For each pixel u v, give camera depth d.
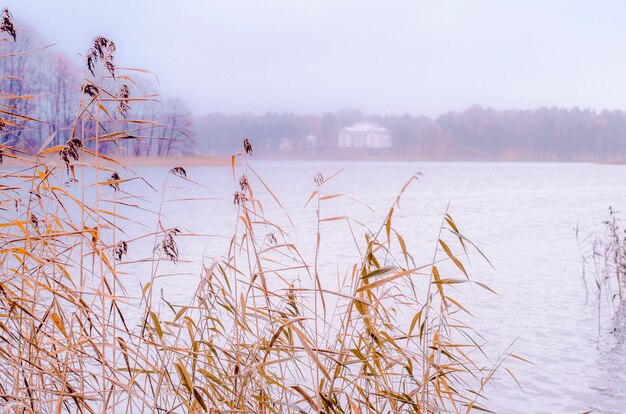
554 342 8.54
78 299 2.95
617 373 7.12
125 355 3.13
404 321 8.61
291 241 19.52
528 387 6.61
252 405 3.43
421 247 19.20
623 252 12.50
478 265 15.89
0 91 3.03
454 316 9.79
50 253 3.27
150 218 26.08
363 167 143.38
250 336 4.22
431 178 83.25
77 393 3.02
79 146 2.91
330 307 8.73
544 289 12.56
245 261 14.97
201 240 18.91
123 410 4.13
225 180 61.91
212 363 3.67
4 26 2.90
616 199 45.81
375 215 30.41
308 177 77.94
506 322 9.64
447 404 5.73
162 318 8.37
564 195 50.25
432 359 3.71
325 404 3.22
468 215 31.75
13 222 2.94
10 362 2.91
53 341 3.10
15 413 3.01
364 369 3.75
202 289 3.46
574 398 6.34
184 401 3.32
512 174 103.31
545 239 22.02
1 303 2.99
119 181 3.06
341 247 18.34
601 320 9.84
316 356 3.03
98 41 2.83
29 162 2.89
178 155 103.25
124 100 2.91
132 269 13.31
